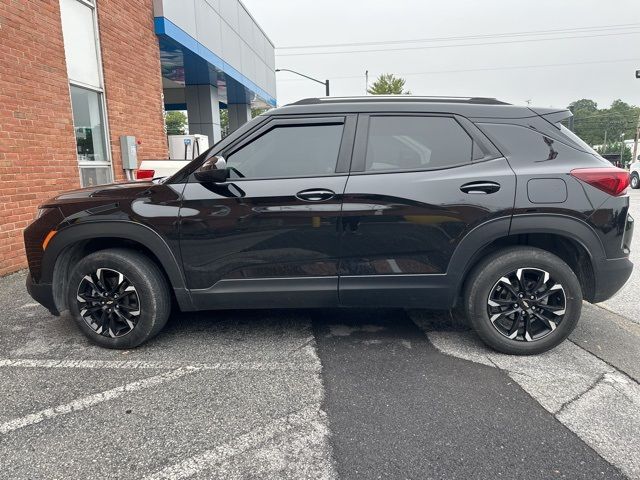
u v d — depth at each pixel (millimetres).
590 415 2545
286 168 3234
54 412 2598
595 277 3152
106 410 2613
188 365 3160
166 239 3215
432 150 3215
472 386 2863
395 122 3252
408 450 2258
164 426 2457
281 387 2857
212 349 3416
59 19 6410
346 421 2498
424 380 2939
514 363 3176
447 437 2359
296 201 3145
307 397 2740
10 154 5598
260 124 3264
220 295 3283
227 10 13297
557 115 3273
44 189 6180
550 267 3129
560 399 2711
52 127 6305
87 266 3283
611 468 2125
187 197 3199
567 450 2252
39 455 2230
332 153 3230
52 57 6281
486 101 3367
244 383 2906
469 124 3215
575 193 3055
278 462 2172
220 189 3189
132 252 3316
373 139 3234
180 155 10789
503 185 3072
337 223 3154
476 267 3252
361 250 3189
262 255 3217
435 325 3873
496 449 2264
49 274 3389
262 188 3166
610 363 3178
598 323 3947
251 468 2131
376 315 4105
